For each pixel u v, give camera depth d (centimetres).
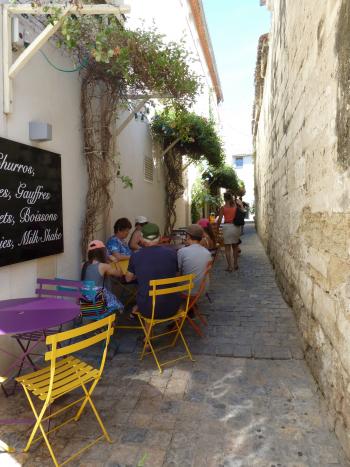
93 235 542
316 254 336
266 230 1116
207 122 1087
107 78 528
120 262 525
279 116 660
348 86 233
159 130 947
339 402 257
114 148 592
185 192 1491
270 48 834
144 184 875
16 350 367
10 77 346
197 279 468
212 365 386
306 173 390
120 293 622
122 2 557
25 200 376
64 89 466
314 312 346
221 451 254
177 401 318
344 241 246
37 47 346
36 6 341
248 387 340
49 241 423
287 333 469
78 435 273
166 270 405
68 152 477
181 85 543
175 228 1253
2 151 339
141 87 556
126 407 310
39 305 320
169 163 1106
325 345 301
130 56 479
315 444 259
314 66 344
